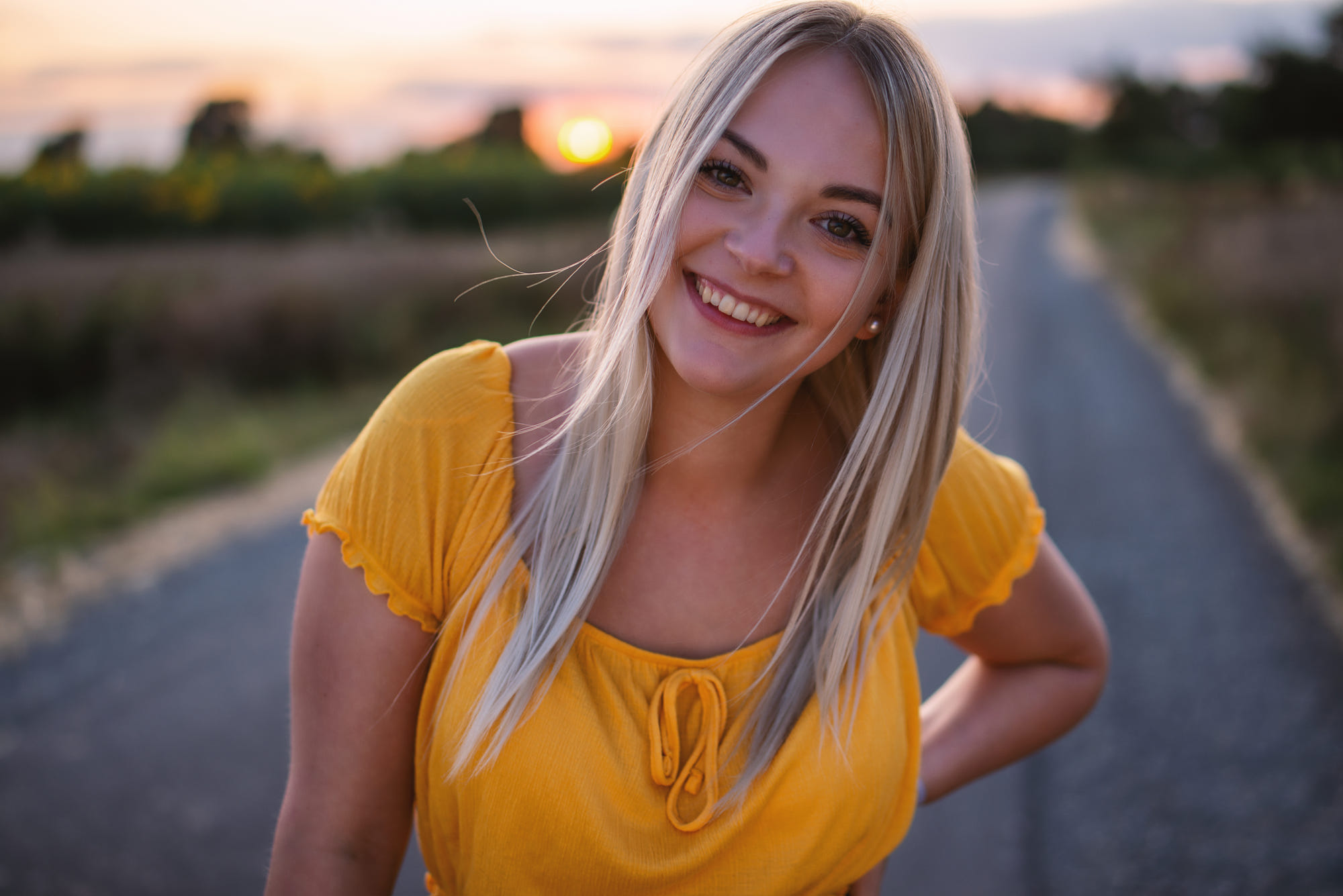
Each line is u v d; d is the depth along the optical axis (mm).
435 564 1121
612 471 1131
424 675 1152
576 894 1096
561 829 1069
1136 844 2900
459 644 1110
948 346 1173
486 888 1102
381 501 1110
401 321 10305
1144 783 3178
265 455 7055
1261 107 27953
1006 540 1347
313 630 1114
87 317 8695
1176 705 3586
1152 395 8078
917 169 1084
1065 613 1436
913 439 1188
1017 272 16984
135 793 3418
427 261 12492
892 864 2830
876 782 1207
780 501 1256
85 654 4344
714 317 1087
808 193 1038
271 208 21328
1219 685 3689
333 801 1122
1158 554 4887
